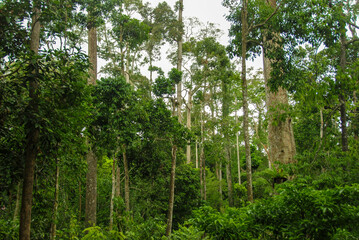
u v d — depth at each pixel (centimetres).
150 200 1778
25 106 584
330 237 457
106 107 1183
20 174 630
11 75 584
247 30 1173
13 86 583
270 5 1208
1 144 618
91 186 1423
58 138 642
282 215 509
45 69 605
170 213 1394
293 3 1085
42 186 773
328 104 1156
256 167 3716
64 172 973
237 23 1322
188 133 1470
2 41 589
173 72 1647
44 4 634
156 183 1756
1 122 591
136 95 1335
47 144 627
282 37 1169
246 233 519
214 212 566
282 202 517
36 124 565
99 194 1938
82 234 1144
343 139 1152
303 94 1127
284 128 1204
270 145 1233
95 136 1165
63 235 999
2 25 591
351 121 1445
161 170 1639
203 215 550
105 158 2078
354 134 1478
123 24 1711
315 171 1064
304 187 505
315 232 462
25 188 571
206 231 530
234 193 2614
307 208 484
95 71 1602
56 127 644
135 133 1252
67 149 757
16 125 616
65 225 1060
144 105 1399
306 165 1027
